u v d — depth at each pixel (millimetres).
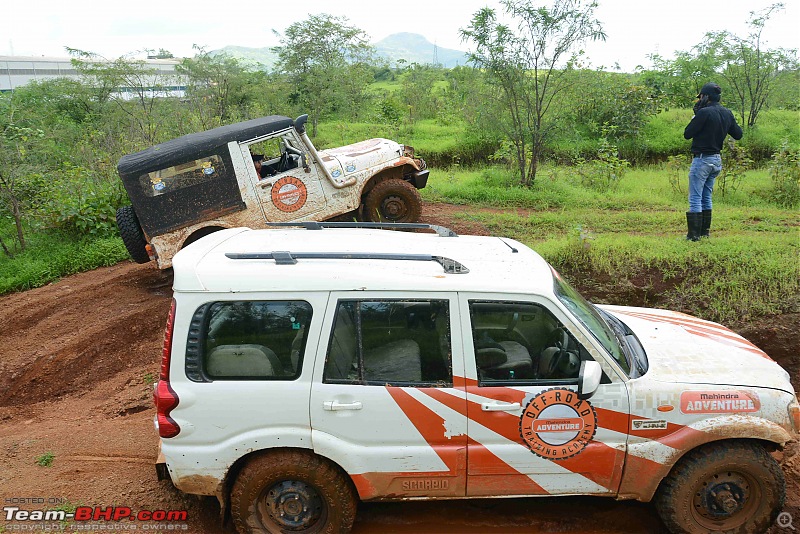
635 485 3811
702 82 18938
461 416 3664
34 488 4582
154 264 10312
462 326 3674
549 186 12859
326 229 4906
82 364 7062
